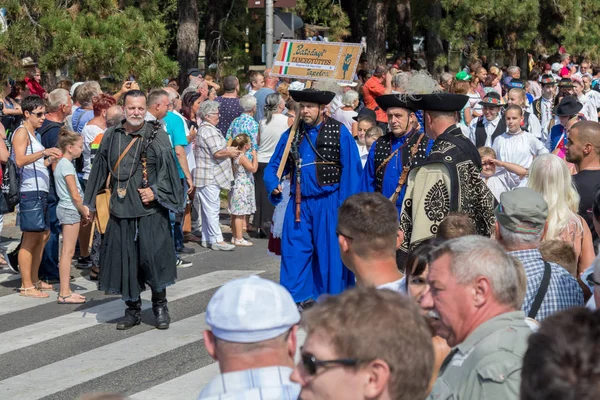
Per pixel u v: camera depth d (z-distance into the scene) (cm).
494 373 636
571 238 1257
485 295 682
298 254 1761
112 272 1728
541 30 6119
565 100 2297
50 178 2069
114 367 1523
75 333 1731
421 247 873
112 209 1719
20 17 3058
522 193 984
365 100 3469
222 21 4638
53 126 2186
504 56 5612
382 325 533
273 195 1794
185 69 4119
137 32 3077
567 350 417
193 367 1515
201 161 2458
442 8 5556
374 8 5234
